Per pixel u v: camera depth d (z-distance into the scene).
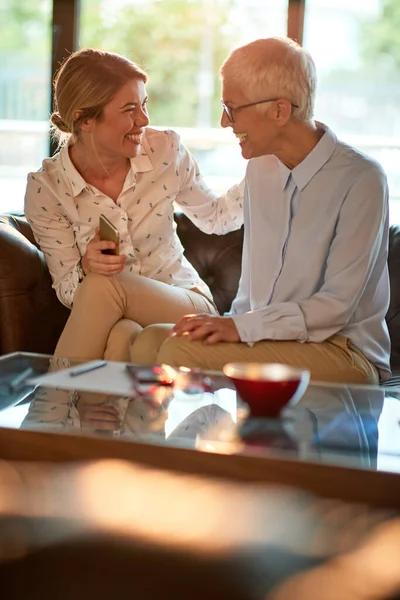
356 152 2.32
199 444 1.59
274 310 2.20
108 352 2.30
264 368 1.82
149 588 1.50
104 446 1.61
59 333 2.87
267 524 1.61
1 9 3.90
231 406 1.81
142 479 1.72
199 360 2.12
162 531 1.59
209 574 1.53
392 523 1.56
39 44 3.88
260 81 2.21
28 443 1.65
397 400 1.87
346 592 1.42
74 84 2.44
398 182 3.74
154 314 2.43
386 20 3.63
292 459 1.53
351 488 1.52
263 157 2.44
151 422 1.71
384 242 2.37
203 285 2.74
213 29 3.82
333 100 3.69
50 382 1.87
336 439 1.63
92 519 1.64
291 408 1.80
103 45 3.78
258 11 3.72
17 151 4.02
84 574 1.52
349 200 2.26
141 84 2.50
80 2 3.68
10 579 1.51
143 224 2.62
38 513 1.67
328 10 3.63
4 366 2.01
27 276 2.74
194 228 3.15
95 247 2.34
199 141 3.88
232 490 1.63
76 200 2.58
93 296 2.31
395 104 3.69
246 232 2.53
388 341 2.43
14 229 2.88
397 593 1.40
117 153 2.51
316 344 2.22
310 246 2.32
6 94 3.96
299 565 1.51
